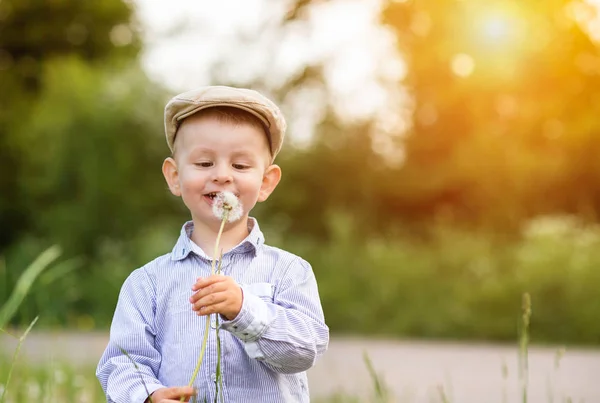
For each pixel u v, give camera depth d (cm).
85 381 558
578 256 1178
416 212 1852
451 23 2030
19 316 1041
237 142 279
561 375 774
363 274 1252
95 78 1716
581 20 2019
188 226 295
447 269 1231
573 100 2000
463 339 1132
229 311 254
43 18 2294
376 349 979
